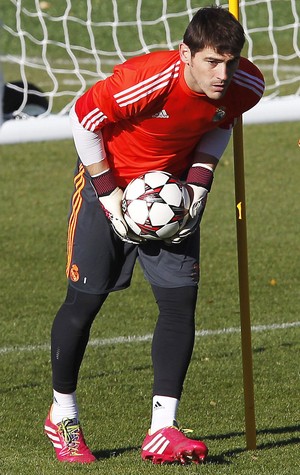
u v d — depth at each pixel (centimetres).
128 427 1772
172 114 1466
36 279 2827
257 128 4359
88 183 1563
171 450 1490
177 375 1530
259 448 1620
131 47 5328
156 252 1557
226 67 1389
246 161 3959
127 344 2294
